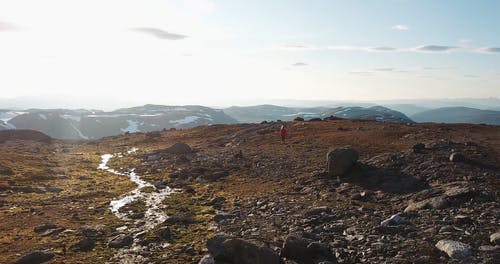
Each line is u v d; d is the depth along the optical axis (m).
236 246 19.56
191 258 21.19
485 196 28.44
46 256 22.09
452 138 54.19
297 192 37.53
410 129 68.56
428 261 18.19
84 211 35.09
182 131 134.38
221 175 50.94
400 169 38.94
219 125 131.62
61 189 47.94
